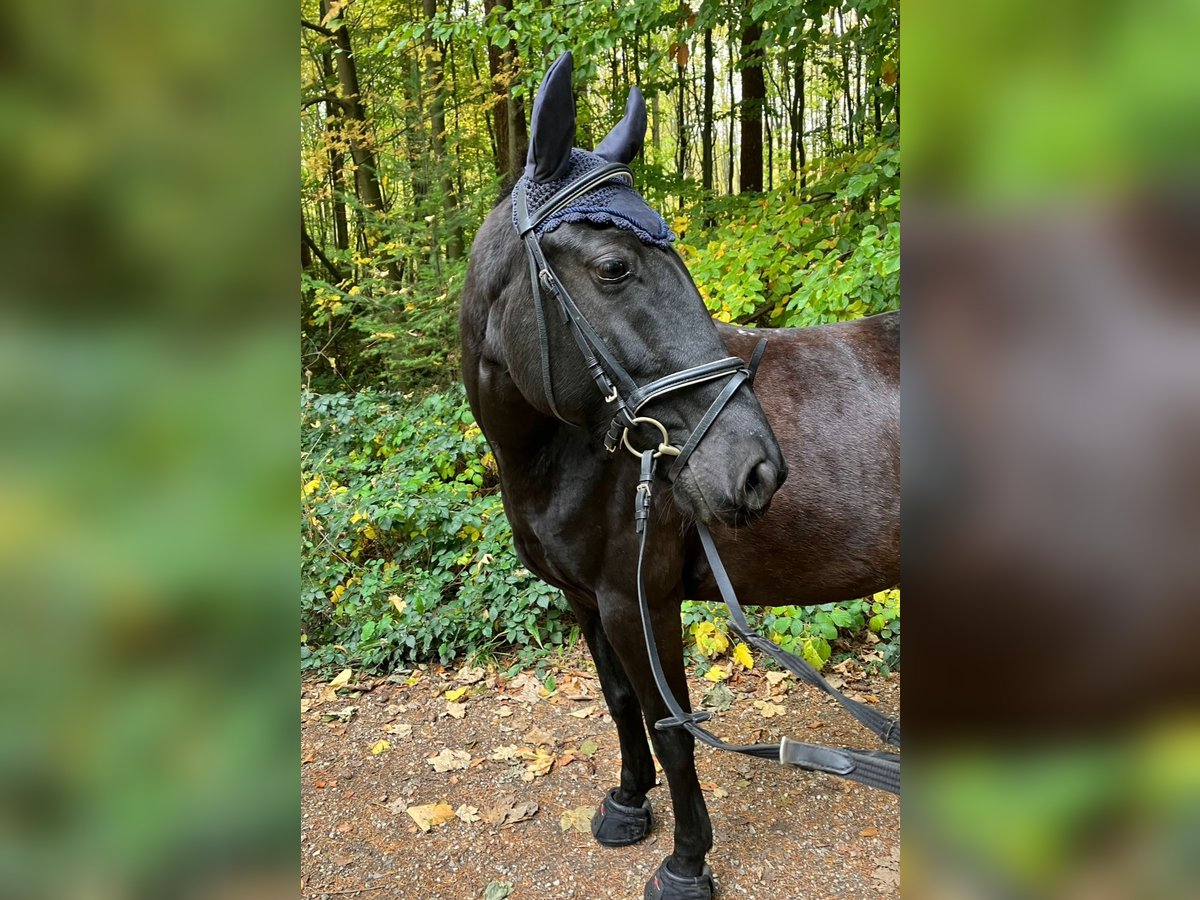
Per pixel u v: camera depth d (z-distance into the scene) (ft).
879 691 10.66
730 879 7.24
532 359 5.00
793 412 6.24
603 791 8.72
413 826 8.20
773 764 9.12
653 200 21.56
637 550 5.79
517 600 12.03
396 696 11.07
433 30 16.57
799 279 12.37
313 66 27.68
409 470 14.99
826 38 16.69
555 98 4.65
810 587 6.45
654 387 4.63
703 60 34.68
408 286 19.93
